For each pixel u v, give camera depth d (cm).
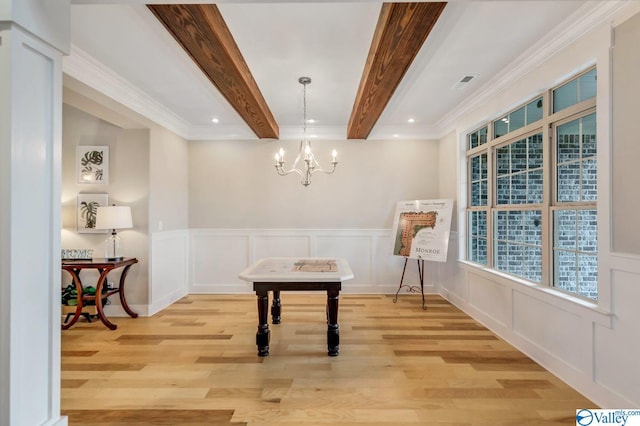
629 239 193
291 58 283
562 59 245
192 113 438
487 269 365
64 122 412
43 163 130
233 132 512
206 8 200
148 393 231
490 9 212
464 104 396
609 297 205
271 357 287
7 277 115
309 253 520
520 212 320
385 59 251
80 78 279
